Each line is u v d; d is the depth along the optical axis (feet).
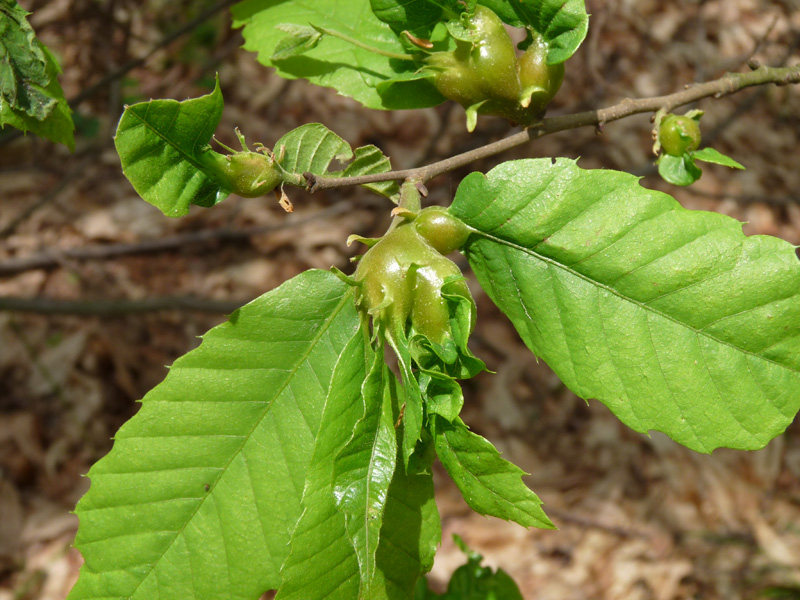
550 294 0.68
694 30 3.22
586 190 0.66
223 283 2.78
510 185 0.67
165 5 2.99
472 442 0.61
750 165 3.05
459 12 0.72
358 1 0.85
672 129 0.76
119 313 2.35
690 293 0.66
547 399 2.63
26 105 0.71
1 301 2.28
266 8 0.87
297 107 3.14
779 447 2.52
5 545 2.18
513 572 2.23
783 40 3.14
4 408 2.45
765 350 0.65
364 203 3.01
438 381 0.63
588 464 2.50
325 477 0.62
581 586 2.20
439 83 0.74
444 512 2.36
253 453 0.69
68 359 2.58
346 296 0.69
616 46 3.12
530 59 0.73
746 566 2.22
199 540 0.69
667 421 0.67
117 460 0.68
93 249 2.77
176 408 0.68
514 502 0.62
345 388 0.64
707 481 2.43
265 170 0.65
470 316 0.63
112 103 2.64
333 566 0.63
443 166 0.73
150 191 0.62
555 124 0.76
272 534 0.69
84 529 0.68
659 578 2.21
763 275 0.65
